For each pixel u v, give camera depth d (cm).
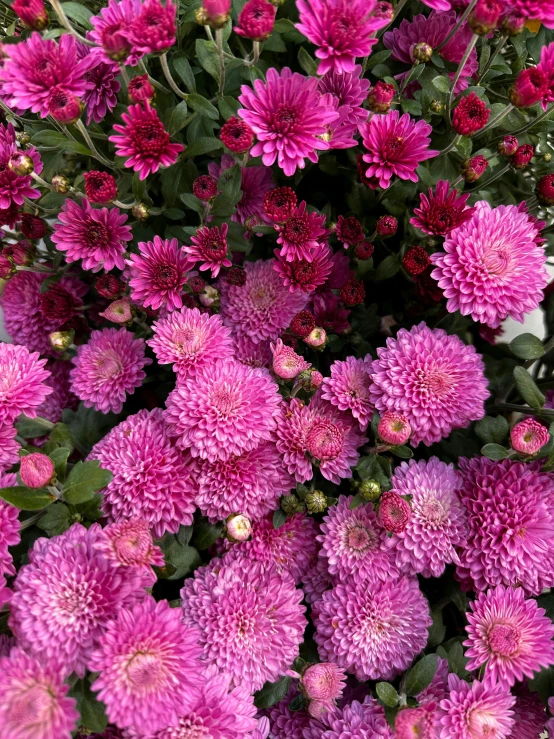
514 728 26
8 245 31
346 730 24
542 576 27
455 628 30
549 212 35
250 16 23
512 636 24
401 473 27
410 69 30
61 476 24
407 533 26
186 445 24
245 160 26
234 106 27
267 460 26
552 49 25
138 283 27
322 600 27
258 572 25
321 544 28
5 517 23
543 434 25
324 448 25
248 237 30
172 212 30
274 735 26
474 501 27
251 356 30
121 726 19
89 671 22
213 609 24
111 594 21
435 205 26
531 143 32
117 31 22
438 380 26
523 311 27
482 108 25
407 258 28
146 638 20
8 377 25
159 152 24
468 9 25
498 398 33
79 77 24
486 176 32
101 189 24
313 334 28
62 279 33
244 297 30
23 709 19
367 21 24
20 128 32
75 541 22
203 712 22
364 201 31
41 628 20
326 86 28
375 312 33
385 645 26
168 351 26
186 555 26
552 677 26
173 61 27
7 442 25
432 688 25
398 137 26
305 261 28
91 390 28
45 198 29
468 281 26
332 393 28
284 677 26
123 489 24
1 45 25
